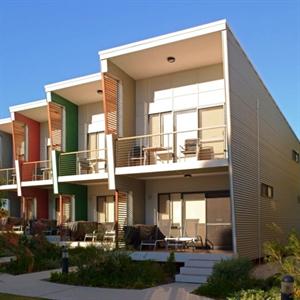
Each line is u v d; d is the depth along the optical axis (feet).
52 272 45.29
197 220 58.49
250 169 56.44
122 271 41.83
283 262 31.60
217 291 34.50
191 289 37.52
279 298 29.27
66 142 70.54
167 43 53.06
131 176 60.08
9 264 50.26
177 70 61.36
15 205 83.56
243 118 54.65
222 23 49.62
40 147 83.05
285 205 77.61
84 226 63.46
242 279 36.73
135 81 64.69
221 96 58.39
